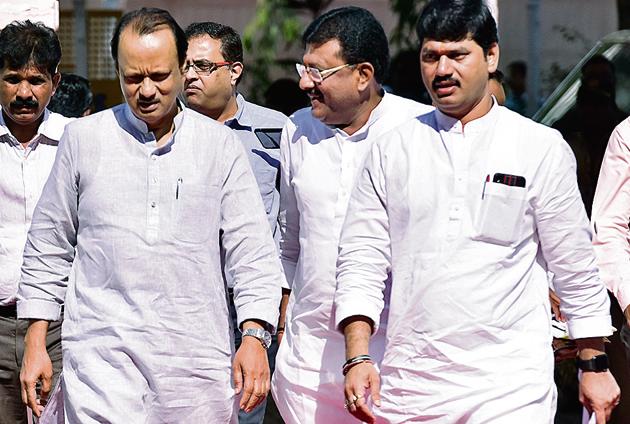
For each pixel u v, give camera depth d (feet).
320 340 21.07
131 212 19.03
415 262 18.35
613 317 26.40
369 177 18.90
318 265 20.88
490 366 18.06
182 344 19.11
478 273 18.04
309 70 20.61
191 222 19.16
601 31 60.03
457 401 18.13
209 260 19.34
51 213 19.58
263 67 58.39
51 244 19.71
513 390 17.98
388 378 18.76
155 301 18.99
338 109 20.74
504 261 18.12
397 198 18.53
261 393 19.38
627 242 22.56
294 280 21.56
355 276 18.81
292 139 21.50
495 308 18.04
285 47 60.29
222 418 19.70
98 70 61.26
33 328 19.83
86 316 19.08
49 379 19.85
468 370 18.11
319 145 21.15
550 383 18.25
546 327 18.45
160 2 55.88
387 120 20.95
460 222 18.15
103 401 18.85
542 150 18.25
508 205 18.07
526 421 17.90
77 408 18.95
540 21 59.52
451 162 18.33
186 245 19.11
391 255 18.81
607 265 22.24
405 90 38.45
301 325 21.22
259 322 19.47
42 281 19.71
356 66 20.51
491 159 18.22
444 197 18.26
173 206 19.08
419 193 18.35
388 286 20.11
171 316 19.04
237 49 26.30
